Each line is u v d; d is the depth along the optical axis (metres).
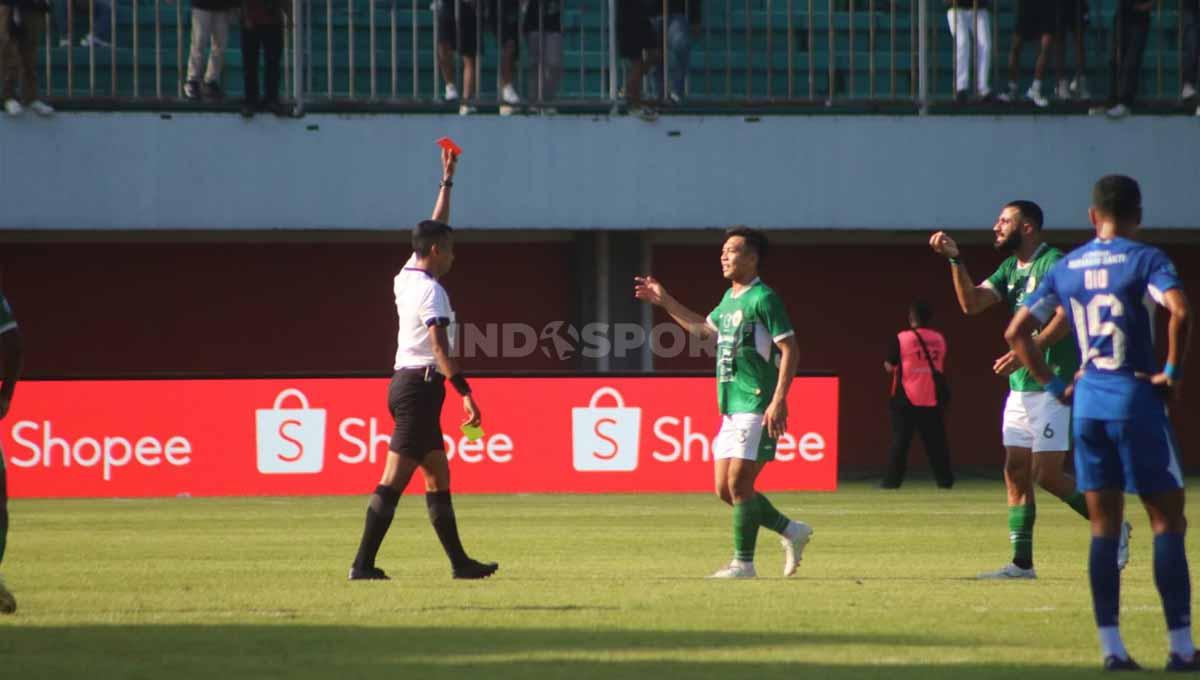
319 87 74.94
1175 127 71.94
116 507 54.44
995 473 76.38
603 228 70.94
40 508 54.03
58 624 25.14
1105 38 77.50
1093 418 21.27
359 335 77.44
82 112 68.56
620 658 21.78
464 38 71.19
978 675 20.48
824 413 62.34
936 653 22.27
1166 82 78.25
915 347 65.50
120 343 75.81
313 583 31.39
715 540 42.72
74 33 74.38
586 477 61.38
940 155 71.69
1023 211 32.47
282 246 76.88
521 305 77.81
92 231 73.12
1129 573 33.81
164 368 76.06
